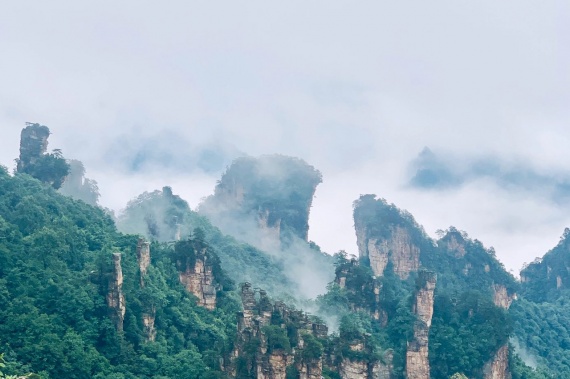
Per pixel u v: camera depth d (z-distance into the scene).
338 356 183.12
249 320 182.38
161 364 176.00
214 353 179.38
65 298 175.00
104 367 168.00
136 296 185.38
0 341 162.25
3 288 172.12
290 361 166.88
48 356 161.38
